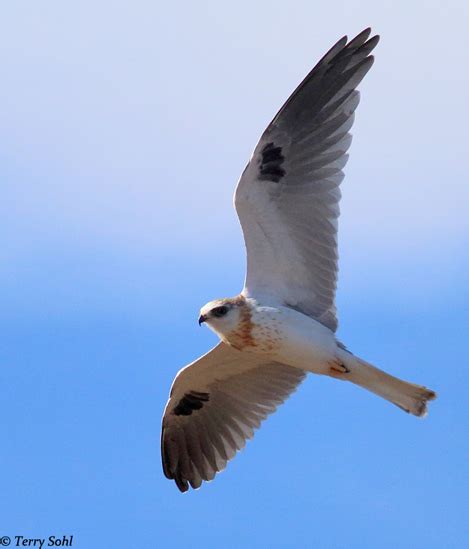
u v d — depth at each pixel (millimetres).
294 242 13938
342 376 13805
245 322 13781
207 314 13828
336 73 14148
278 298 13977
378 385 13719
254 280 14086
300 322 13727
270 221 13906
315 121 14141
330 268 14008
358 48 14109
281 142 13977
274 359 14055
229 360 15234
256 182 13852
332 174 14062
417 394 13586
